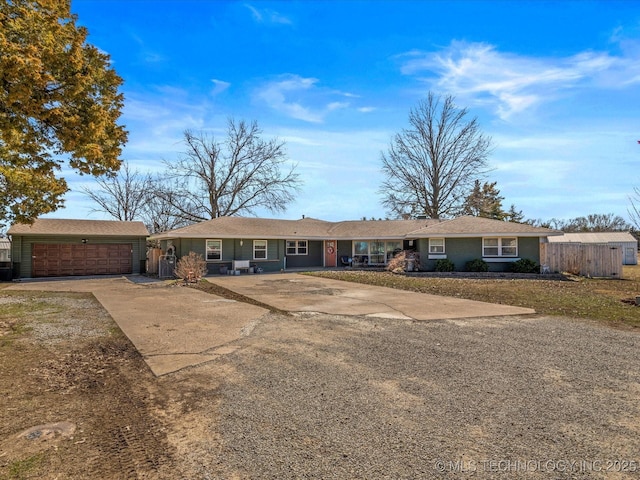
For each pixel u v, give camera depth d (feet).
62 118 21.58
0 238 80.79
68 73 21.61
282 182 112.88
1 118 20.76
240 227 74.59
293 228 82.89
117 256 70.74
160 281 56.34
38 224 66.90
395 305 32.19
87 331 22.86
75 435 10.27
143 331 22.79
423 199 113.60
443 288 44.75
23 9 19.70
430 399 12.64
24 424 10.92
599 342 19.92
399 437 10.11
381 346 19.35
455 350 18.56
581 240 106.32
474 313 28.32
